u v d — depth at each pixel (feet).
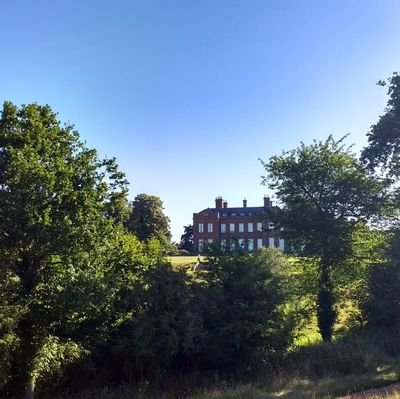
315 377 52.11
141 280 58.39
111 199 57.57
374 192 79.87
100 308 54.95
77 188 54.85
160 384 55.67
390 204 79.71
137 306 57.72
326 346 61.46
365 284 75.77
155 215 191.01
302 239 81.87
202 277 64.18
